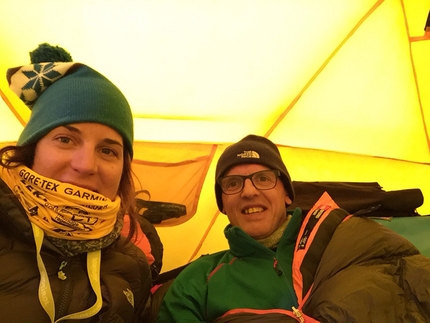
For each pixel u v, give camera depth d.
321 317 0.50
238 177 0.73
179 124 1.03
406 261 0.54
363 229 0.61
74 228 0.47
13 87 0.52
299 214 0.70
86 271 0.48
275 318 0.55
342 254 0.58
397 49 1.05
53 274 0.45
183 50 0.94
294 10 0.93
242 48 0.96
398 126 1.13
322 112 1.09
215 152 1.07
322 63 1.03
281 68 1.01
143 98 0.98
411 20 1.02
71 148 0.48
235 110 1.04
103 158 0.51
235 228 0.68
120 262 0.52
